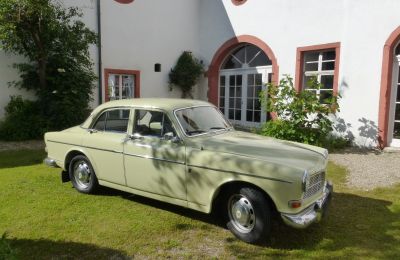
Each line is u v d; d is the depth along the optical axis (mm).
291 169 3570
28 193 5488
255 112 13352
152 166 4551
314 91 10000
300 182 3498
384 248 3754
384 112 9016
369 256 3588
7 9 9031
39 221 4410
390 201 5207
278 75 11875
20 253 3617
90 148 5285
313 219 3684
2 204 4984
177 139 4367
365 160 7941
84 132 5496
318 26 10484
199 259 3547
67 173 5836
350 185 6051
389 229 4227
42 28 10000
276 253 3658
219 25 14117
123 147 4852
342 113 9977
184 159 4215
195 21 15070
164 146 4441
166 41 14289
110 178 5121
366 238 3992
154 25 13883
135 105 4922
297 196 3527
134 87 13688
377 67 9109
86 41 10914
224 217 4105
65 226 4270
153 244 3850
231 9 13516
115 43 12898
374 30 9102
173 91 14734
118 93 13352
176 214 4695
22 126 10242
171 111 4555
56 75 10773
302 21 10938
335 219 4535
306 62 11188
